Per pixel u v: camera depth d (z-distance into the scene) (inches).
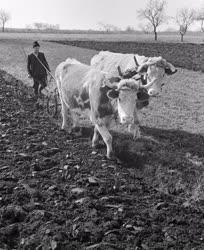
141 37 3769.7
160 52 1744.6
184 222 251.8
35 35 3378.4
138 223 245.3
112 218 250.5
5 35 3282.5
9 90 673.6
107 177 316.2
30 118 488.7
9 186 288.7
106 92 341.7
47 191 285.4
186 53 1718.8
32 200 271.0
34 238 224.4
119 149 378.3
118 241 227.1
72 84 392.5
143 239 231.1
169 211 265.3
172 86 819.4
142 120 509.4
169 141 419.8
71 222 243.1
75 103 394.0
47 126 457.4
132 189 297.1
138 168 342.0
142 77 435.2
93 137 387.2
